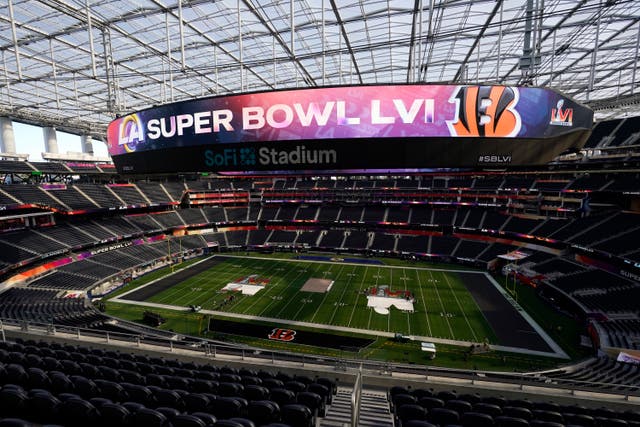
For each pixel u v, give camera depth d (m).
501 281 45.00
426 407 9.76
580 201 48.84
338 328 31.45
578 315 32.75
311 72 38.34
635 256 35.06
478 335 29.88
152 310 35.84
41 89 39.16
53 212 49.06
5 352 11.56
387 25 27.69
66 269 42.91
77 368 10.90
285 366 13.52
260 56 33.59
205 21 26.17
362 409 10.05
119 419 7.30
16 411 7.80
